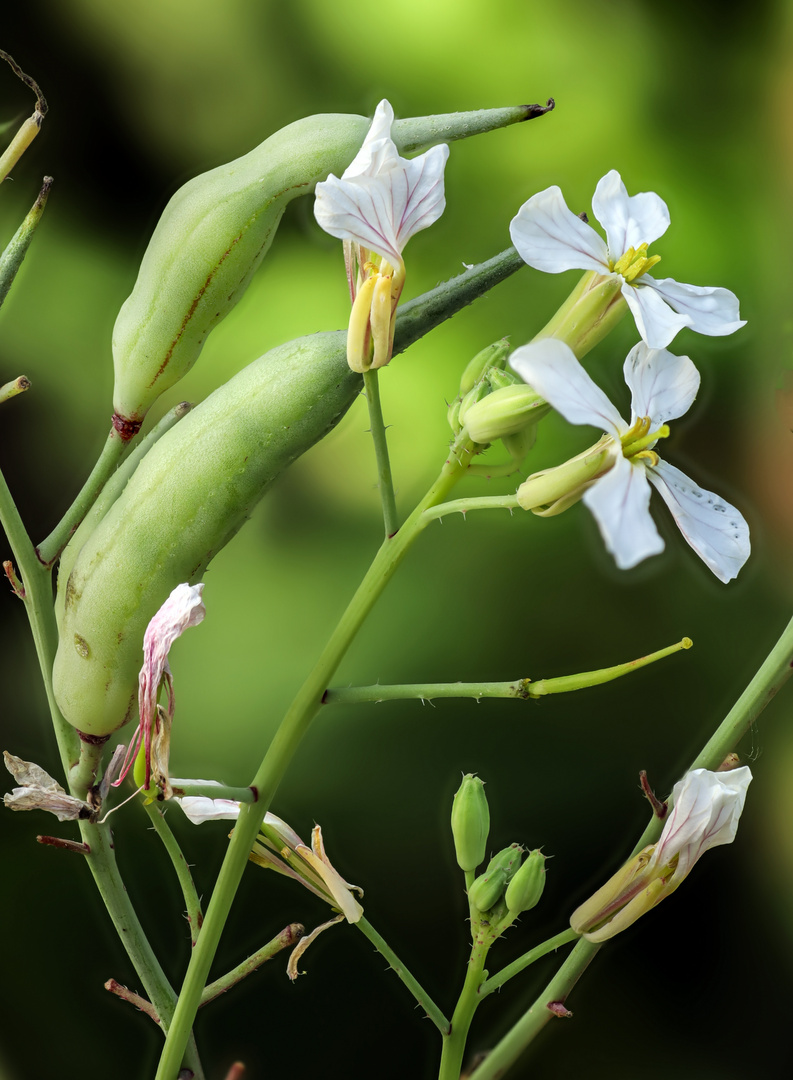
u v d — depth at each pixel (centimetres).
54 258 88
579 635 76
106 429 84
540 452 80
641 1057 65
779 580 78
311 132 41
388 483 40
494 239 89
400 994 64
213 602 78
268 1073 62
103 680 41
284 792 70
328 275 86
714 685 75
